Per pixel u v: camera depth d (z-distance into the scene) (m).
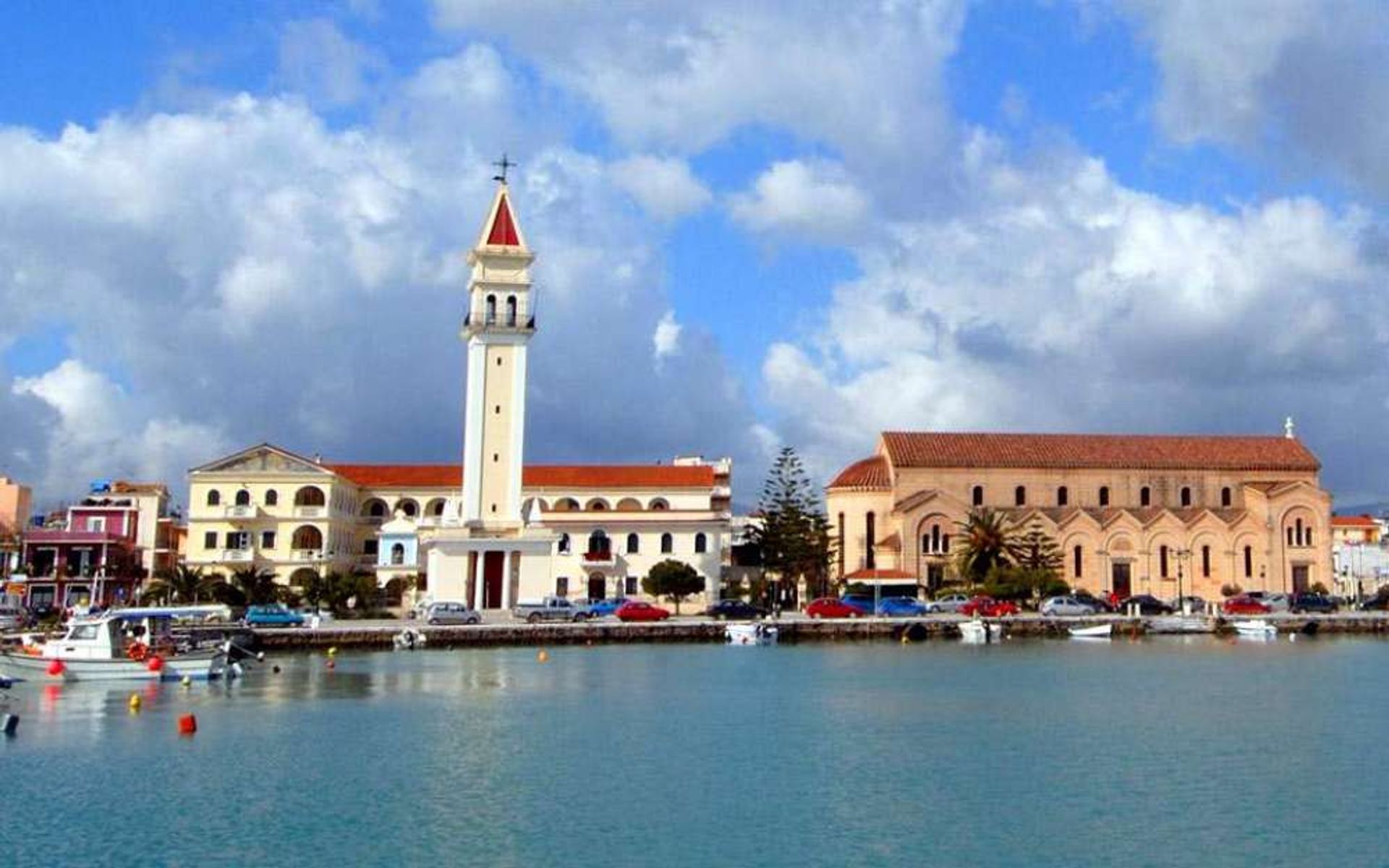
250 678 74.88
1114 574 147.38
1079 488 152.50
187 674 72.94
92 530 145.00
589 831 37.53
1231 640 112.56
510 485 127.62
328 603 118.94
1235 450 157.88
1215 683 74.44
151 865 33.81
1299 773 46.06
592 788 43.34
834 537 152.62
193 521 140.88
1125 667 84.94
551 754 49.41
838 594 145.12
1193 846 36.12
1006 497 151.12
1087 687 71.94
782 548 151.88
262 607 109.50
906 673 79.88
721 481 182.25
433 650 96.31
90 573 135.50
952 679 76.19
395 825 38.06
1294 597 138.88
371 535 154.00
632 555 141.62
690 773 46.00
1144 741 52.94
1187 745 51.97
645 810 40.12
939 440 154.75
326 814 39.25
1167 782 44.56
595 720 58.34
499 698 66.06
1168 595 147.50
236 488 141.62
